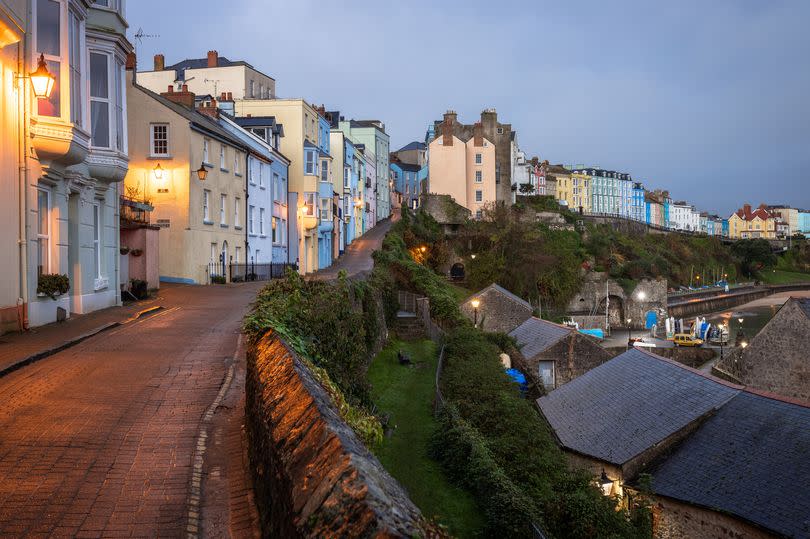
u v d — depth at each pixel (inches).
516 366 1219.9
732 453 653.9
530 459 679.1
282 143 1966.0
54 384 390.9
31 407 343.0
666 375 866.1
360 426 268.7
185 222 1234.6
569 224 3440.0
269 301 435.5
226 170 1397.6
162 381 406.0
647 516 641.6
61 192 651.5
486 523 509.7
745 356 1150.3
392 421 688.4
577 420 885.8
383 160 3730.3
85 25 682.2
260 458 233.1
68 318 657.6
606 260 3245.6
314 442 173.8
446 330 1291.8
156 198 1237.1
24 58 567.8
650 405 812.0
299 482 160.4
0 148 536.4
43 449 283.4
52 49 593.6
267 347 310.5
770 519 548.1
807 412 649.0
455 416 666.2
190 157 1233.4
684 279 4370.1
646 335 2679.6
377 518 126.0
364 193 3075.8
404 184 4626.0
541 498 596.1
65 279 631.2
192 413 341.1
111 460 274.2
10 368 418.3
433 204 3038.9
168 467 268.1
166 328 627.2
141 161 1238.9
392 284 1200.8
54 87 594.6
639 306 2940.5
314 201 1975.9
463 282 2746.1
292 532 154.4
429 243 2787.9
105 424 319.6
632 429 779.4
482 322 1546.5
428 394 830.5
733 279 4921.3
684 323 3080.7
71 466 266.2
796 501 551.5
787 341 1100.5
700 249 4928.6
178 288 1120.8
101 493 242.1
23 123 570.6
